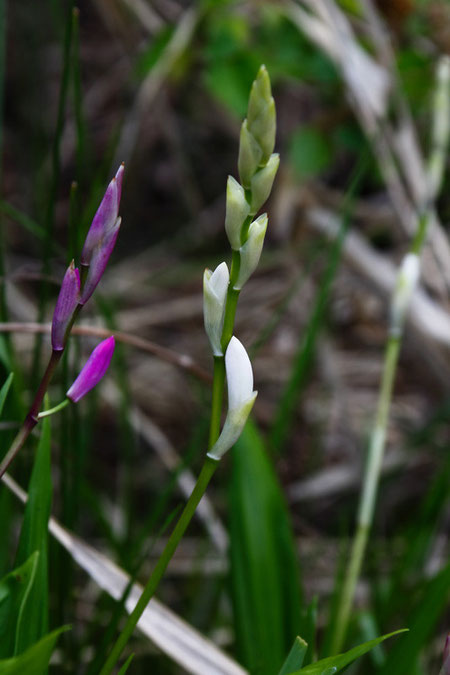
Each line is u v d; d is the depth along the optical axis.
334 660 0.54
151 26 1.39
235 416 0.54
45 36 1.77
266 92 0.52
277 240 1.60
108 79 2.00
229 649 0.97
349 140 1.29
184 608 1.08
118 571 0.68
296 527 1.26
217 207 1.89
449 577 0.68
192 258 1.83
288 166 1.40
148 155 1.84
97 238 0.53
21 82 1.76
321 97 1.35
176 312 1.56
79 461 0.73
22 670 0.52
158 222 1.94
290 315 1.60
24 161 1.75
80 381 0.55
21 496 0.65
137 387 1.47
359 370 1.55
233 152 1.96
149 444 1.39
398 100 1.13
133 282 1.70
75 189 0.70
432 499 0.92
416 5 1.26
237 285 0.53
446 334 1.12
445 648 0.55
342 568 0.81
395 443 1.38
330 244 1.28
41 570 0.59
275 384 1.54
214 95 1.22
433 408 1.37
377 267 1.26
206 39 1.29
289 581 0.71
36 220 1.64
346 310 1.62
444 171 1.34
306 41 1.25
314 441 1.38
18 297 1.25
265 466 0.72
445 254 1.09
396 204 1.11
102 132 1.94
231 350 0.53
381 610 0.90
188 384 1.50
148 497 1.32
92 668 0.67
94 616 0.89
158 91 1.40
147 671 0.83
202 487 0.54
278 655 0.70
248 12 1.39
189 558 1.15
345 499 1.31
